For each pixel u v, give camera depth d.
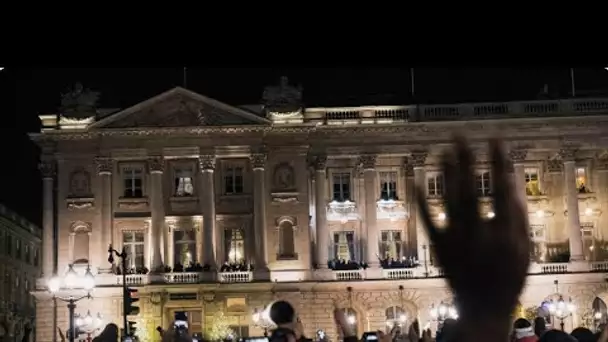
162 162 91.44
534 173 95.25
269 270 90.25
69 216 91.31
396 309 91.50
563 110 93.38
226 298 89.81
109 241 90.81
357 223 94.44
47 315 89.62
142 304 89.06
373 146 93.62
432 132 93.62
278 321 13.19
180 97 91.44
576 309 91.25
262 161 91.50
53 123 91.94
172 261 91.88
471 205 3.50
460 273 3.46
